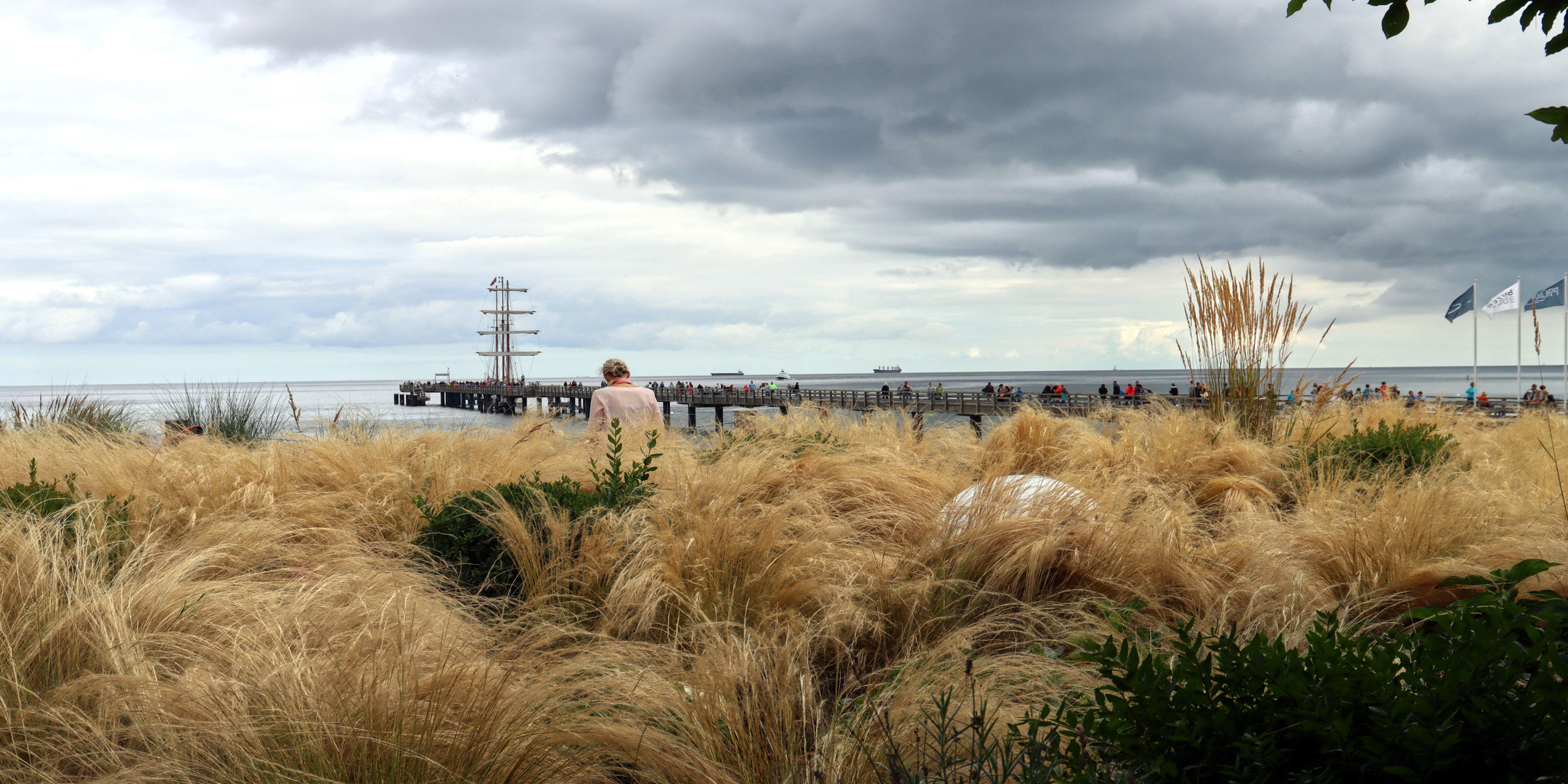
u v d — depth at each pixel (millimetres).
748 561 3812
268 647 2836
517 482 5078
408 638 2848
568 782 2330
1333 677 1681
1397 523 4109
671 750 2492
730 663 2754
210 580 3475
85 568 3234
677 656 3191
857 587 3760
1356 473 6184
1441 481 4961
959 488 5469
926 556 4074
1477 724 1530
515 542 4027
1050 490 4547
